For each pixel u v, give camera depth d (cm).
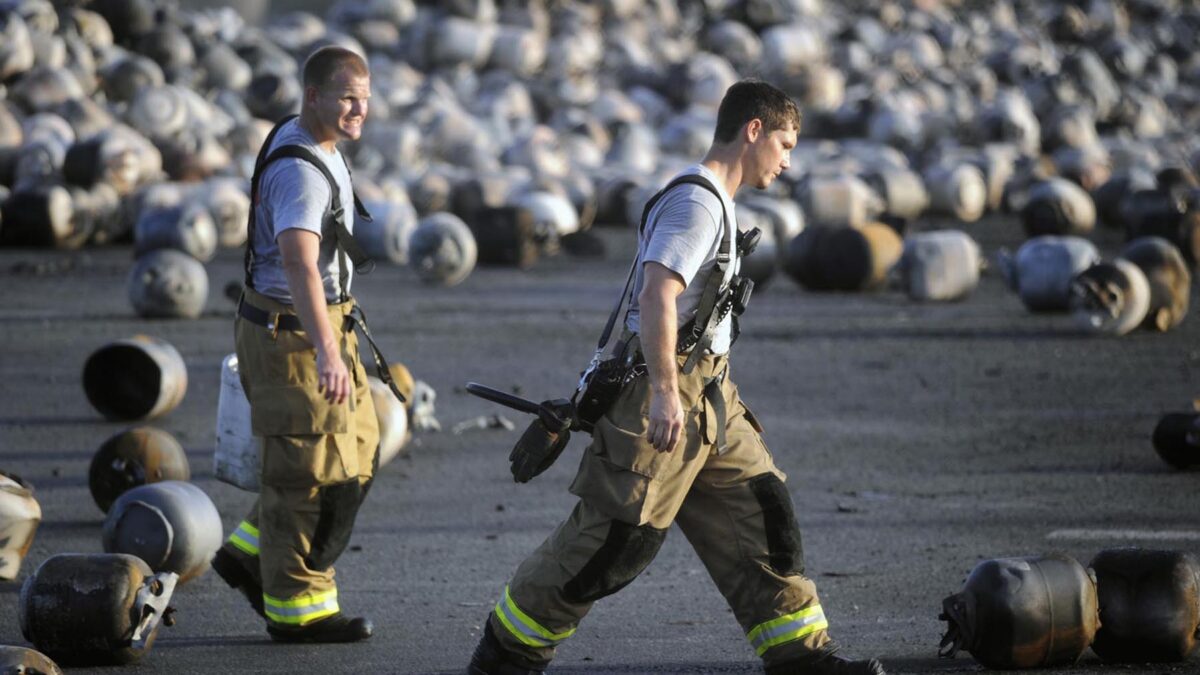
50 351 5447
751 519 1931
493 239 8306
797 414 4522
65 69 10925
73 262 8075
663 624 2531
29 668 1878
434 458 3938
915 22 18688
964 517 3325
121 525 2719
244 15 17712
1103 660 2239
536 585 1909
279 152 2228
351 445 2297
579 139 12144
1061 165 12050
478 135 11819
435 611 2605
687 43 17062
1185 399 4756
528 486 3647
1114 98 15475
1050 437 4212
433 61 15125
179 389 4300
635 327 1914
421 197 9912
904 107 14212
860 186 9844
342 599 2688
